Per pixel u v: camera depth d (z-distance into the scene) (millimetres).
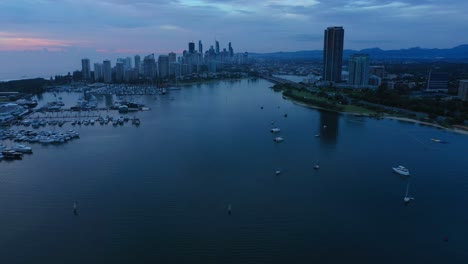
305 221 151250
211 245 134375
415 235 142125
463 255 130000
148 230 144250
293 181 192625
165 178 195625
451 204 167750
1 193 178125
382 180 194875
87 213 157500
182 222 150000
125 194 176125
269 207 162875
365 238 139500
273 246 134000
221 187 184000
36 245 134750
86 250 131500
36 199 171375
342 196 174875
